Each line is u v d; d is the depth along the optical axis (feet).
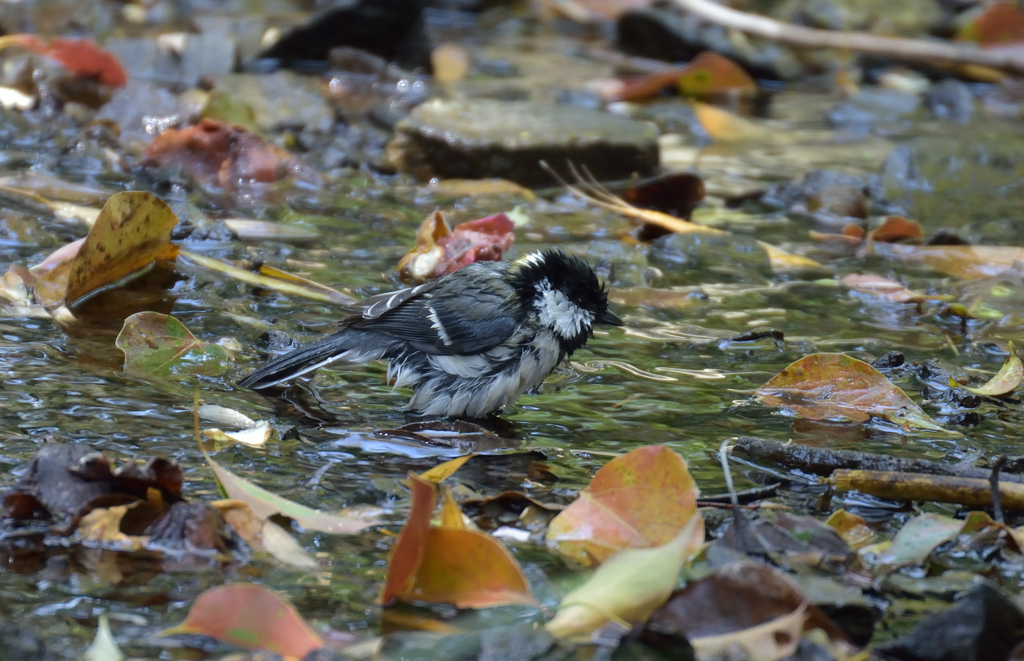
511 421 24.86
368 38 59.16
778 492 20.81
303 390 26.03
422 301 26.37
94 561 16.81
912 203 43.88
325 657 14.11
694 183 42.16
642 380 27.45
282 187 41.88
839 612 15.58
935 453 23.04
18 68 49.57
